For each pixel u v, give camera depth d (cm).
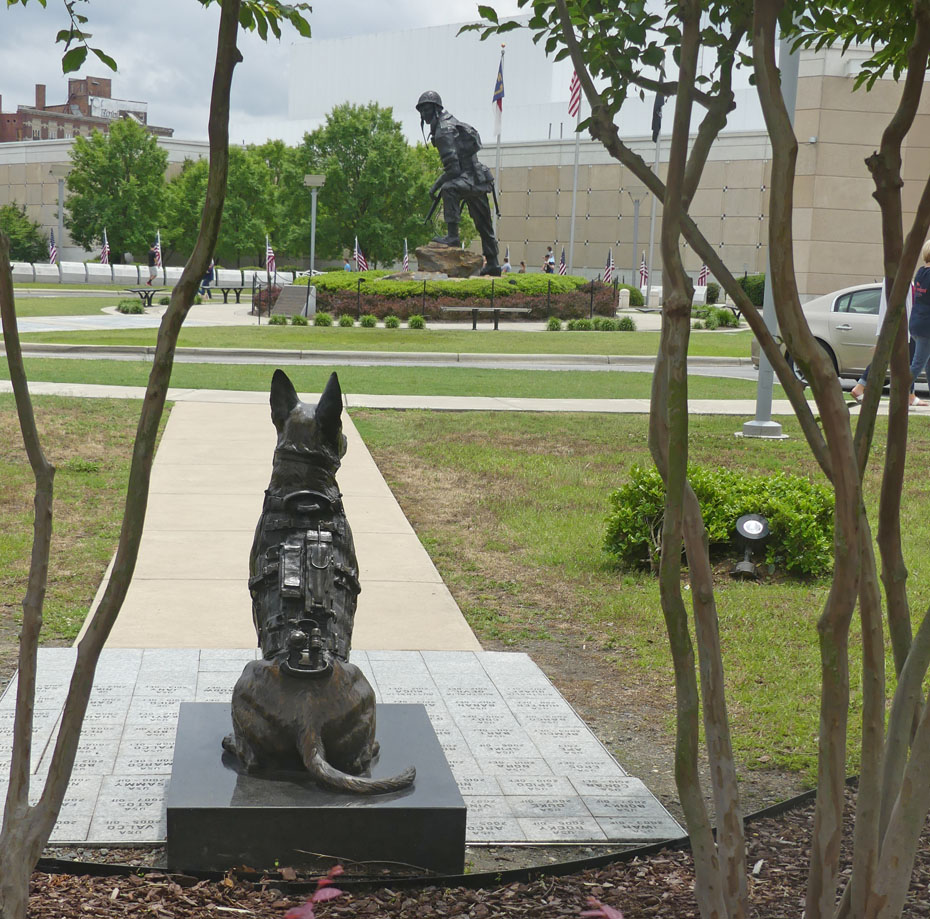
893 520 307
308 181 4412
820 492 859
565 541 914
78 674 230
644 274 5447
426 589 760
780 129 229
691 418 1556
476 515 1001
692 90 235
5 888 222
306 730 372
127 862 384
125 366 2006
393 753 408
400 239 6894
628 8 330
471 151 4066
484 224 4144
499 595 777
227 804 362
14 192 8712
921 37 264
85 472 1088
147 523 898
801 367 237
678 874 384
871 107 4884
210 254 221
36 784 441
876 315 1830
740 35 323
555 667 638
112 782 446
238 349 2327
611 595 775
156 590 725
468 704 561
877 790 256
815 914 258
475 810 442
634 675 626
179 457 1173
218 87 216
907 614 313
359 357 2367
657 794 471
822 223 5000
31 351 2241
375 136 6850
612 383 2019
